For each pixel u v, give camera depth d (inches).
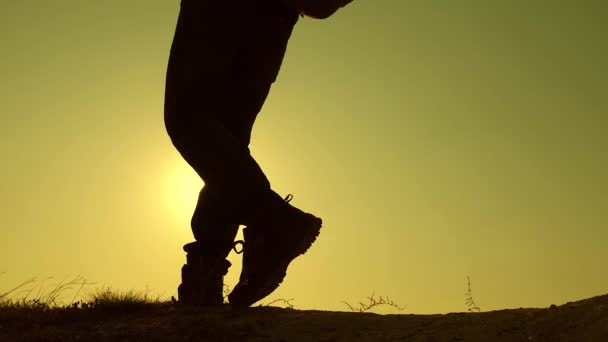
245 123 133.0
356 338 106.0
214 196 132.3
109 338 114.7
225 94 129.7
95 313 133.5
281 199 119.7
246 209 118.3
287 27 130.5
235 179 116.0
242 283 121.1
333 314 120.1
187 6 120.4
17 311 137.6
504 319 104.3
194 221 135.8
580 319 97.6
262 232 118.6
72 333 120.3
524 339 96.3
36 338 118.0
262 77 130.9
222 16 119.4
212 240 135.0
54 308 141.2
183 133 116.7
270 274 119.3
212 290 135.8
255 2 124.3
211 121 117.1
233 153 116.3
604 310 97.3
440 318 111.0
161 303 139.9
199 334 112.9
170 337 112.7
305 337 108.5
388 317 115.7
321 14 121.8
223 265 137.1
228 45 120.0
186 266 137.4
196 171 119.4
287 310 126.2
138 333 115.6
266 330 113.3
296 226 117.8
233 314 123.4
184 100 117.0
